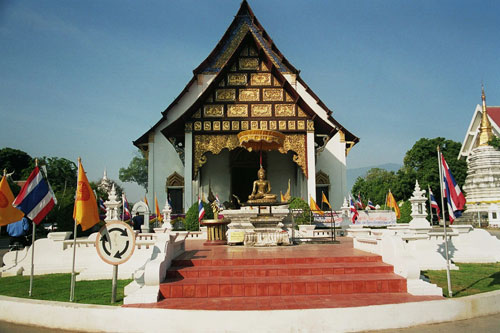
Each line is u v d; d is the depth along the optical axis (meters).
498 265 11.71
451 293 7.70
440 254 11.23
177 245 9.78
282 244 12.46
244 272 8.30
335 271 8.38
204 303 7.06
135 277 8.04
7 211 9.45
